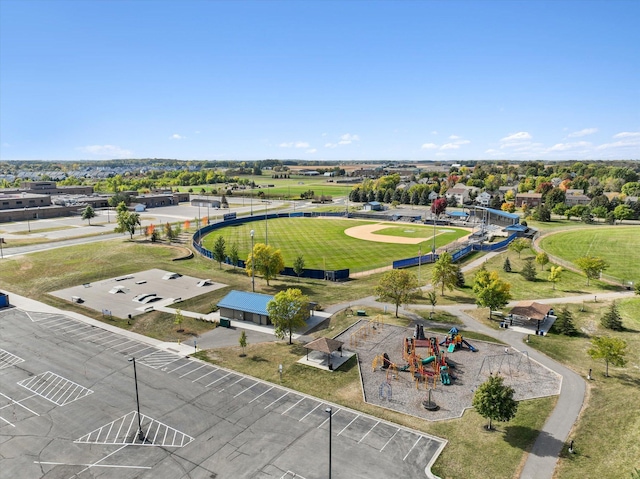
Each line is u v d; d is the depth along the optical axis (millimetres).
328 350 54094
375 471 36094
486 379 51781
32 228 159625
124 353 59281
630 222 179000
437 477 35375
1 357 57844
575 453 37781
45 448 39500
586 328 66875
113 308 76688
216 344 62406
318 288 89312
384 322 70062
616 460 35812
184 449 39156
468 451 38625
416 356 55906
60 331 66812
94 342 62844
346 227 169250
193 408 45844
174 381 51625
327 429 42094
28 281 92250
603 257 113938
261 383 51125
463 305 77875
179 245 130500
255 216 191500
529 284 91250
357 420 43594
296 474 35844
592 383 50219
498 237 144875
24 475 36000
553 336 64188
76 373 53594
